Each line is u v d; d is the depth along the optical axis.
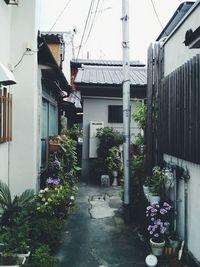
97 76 13.88
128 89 7.41
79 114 16.89
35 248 4.98
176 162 5.67
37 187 7.30
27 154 6.64
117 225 7.00
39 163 7.64
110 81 12.80
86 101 13.01
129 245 5.83
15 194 6.61
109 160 11.76
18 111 6.61
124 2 7.23
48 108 9.67
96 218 7.50
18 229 4.99
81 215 7.75
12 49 6.60
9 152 6.59
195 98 4.55
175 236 5.30
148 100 7.41
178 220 5.54
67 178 8.87
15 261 4.44
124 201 7.19
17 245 4.75
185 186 5.11
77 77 13.63
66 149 9.45
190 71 4.76
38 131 7.52
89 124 12.95
